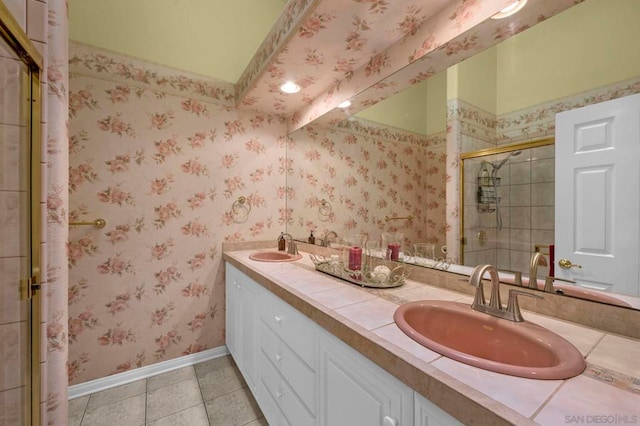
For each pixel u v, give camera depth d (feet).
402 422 2.12
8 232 2.84
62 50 3.17
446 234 4.03
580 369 1.92
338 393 2.82
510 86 3.27
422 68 4.08
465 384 1.76
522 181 3.17
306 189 6.88
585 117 2.68
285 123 7.55
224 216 6.70
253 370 5.00
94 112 5.30
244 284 5.51
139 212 5.72
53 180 3.10
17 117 2.83
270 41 4.76
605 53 2.55
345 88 5.28
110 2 5.49
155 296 5.93
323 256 6.22
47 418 3.08
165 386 5.58
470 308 3.03
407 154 4.59
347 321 2.75
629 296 2.44
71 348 5.17
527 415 1.50
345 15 3.58
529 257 3.10
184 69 6.22
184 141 6.20
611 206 2.52
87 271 5.28
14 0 2.77
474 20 3.18
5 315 2.83
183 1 6.26
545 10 2.89
